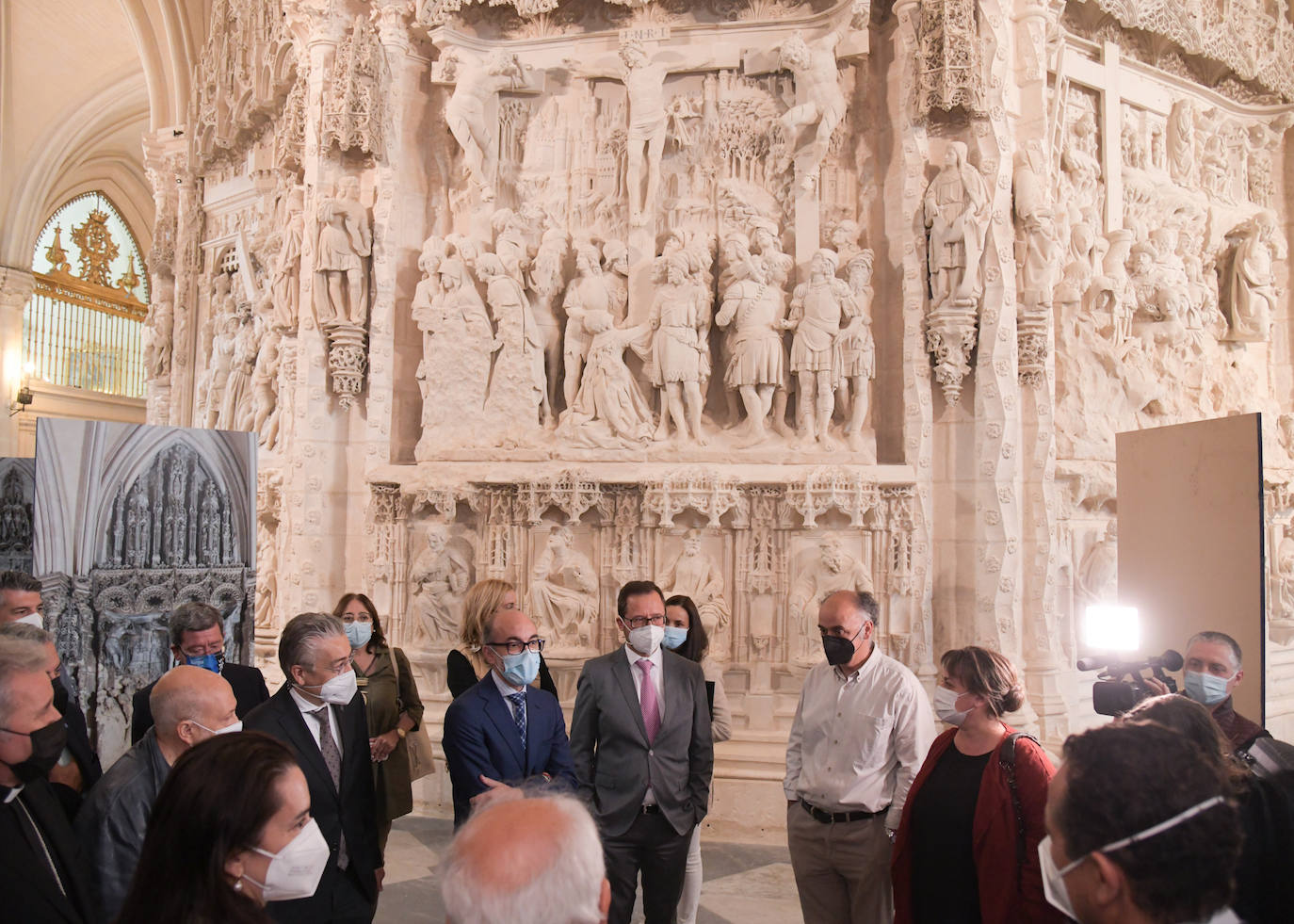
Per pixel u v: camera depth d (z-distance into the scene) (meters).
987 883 3.10
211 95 12.05
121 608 4.76
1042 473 7.65
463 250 8.09
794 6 8.09
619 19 8.31
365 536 8.00
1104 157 9.50
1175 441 4.86
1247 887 2.69
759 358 7.51
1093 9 9.35
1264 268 10.12
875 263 7.93
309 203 8.43
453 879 1.63
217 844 1.97
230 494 5.17
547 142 8.38
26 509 5.02
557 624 7.45
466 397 7.96
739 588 7.37
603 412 7.77
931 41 7.44
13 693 2.54
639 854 4.36
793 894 5.77
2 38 17.16
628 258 7.99
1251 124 10.90
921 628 7.29
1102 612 3.74
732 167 8.13
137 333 25.58
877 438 7.80
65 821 2.74
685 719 4.39
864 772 3.93
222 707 3.00
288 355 9.00
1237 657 3.49
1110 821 1.55
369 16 8.59
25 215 19.41
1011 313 7.49
